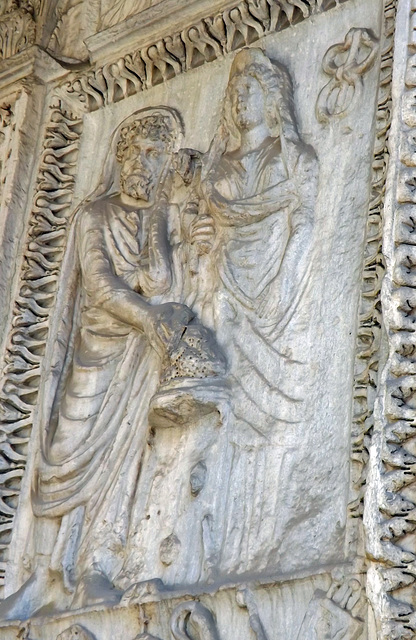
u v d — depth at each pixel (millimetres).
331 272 8852
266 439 8695
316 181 9148
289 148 9273
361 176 8969
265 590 8172
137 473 9250
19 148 10812
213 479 8844
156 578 8781
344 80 9289
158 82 10531
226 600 8320
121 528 9148
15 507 9836
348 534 8016
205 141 10008
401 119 8500
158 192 10062
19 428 10047
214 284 9383
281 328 8938
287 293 8992
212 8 10148
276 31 9836
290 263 9016
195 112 10164
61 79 11000
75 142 10852
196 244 9562
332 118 9258
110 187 10430
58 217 10633
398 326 8000
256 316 9086
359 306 8484
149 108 10359
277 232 9211
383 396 7887
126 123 10383
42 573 9453
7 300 10445
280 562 8297
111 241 10039
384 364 8047
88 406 9719
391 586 7551
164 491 9062
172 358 9086
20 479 9914
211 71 10227
